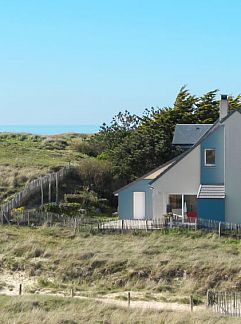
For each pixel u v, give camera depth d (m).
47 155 81.50
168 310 34.81
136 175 69.06
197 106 82.50
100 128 89.06
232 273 42.75
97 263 44.97
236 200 54.53
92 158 79.62
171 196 57.34
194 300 38.59
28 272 44.34
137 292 40.94
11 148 84.00
